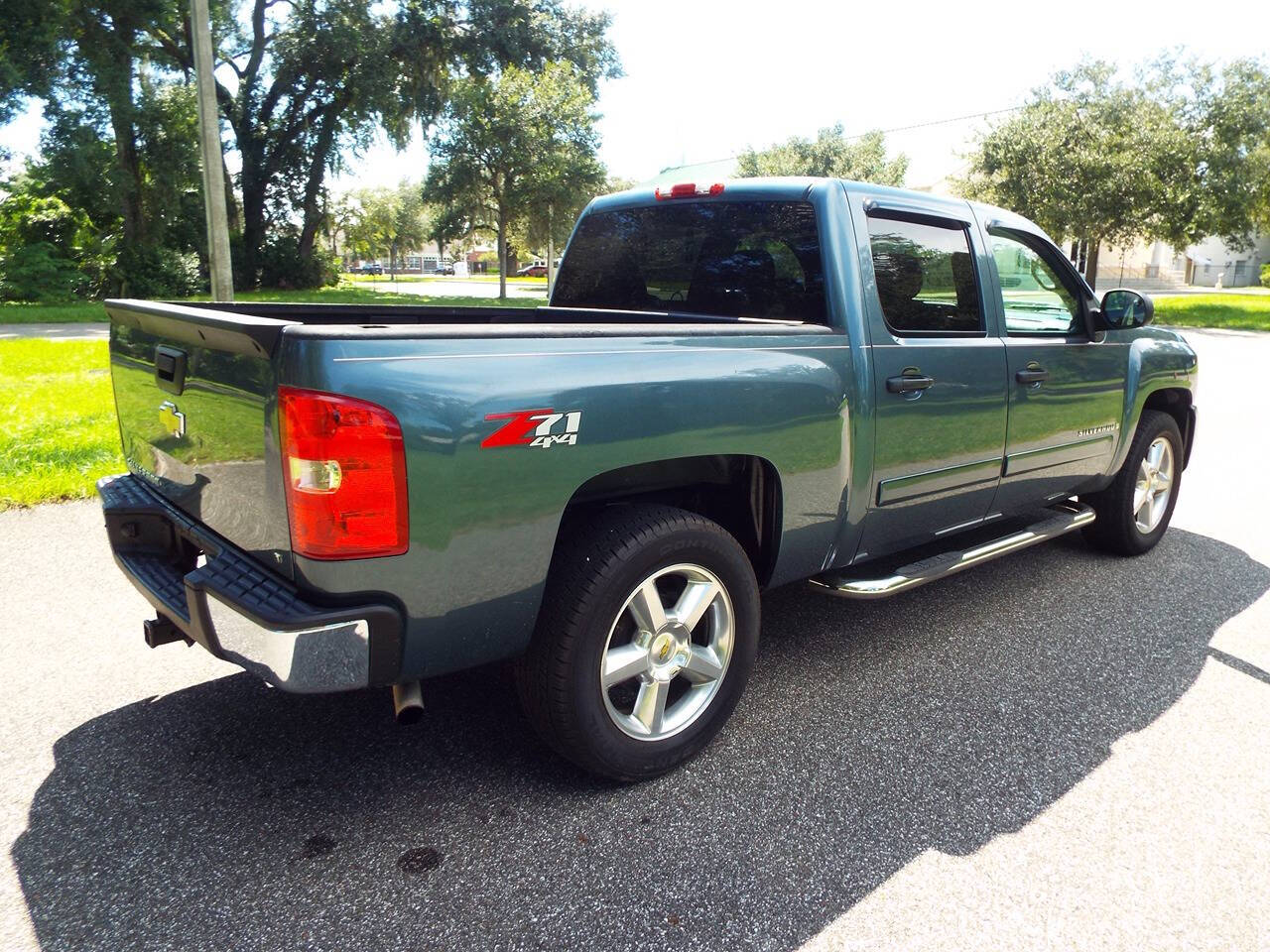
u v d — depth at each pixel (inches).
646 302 157.4
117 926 83.9
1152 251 2149.4
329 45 1164.5
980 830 102.0
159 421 110.4
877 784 110.8
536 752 116.6
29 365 419.5
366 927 84.7
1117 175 1039.0
